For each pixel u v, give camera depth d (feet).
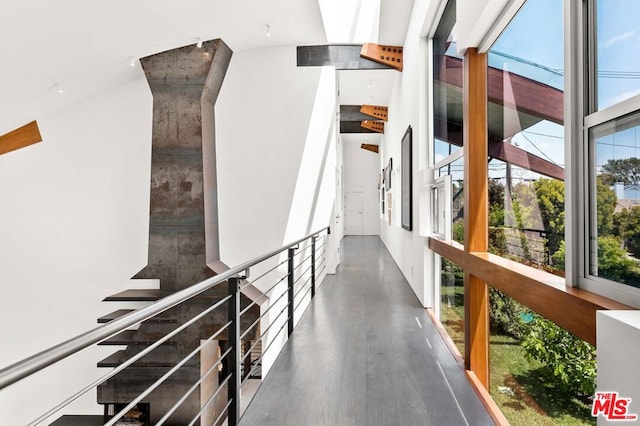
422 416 7.23
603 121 4.22
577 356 5.36
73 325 19.52
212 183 18.51
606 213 4.24
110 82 19.04
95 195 19.70
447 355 10.23
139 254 19.49
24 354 19.65
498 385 8.27
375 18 20.86
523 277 5.84
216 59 18.12
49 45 14.28
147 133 19.71
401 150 22.12
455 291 12.41
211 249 17.99
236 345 7.15
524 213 6.97
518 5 7.00
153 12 14.85
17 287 19.63
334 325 12.83
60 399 19.08
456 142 12.19
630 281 3.83
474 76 8.93
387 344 11.04
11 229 19.71
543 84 6.23
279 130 20.93
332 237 22.34
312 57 21.04
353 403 7.73
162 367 15.52
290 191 20.84
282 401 7.82
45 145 19.72
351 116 34.14
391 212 30.19
